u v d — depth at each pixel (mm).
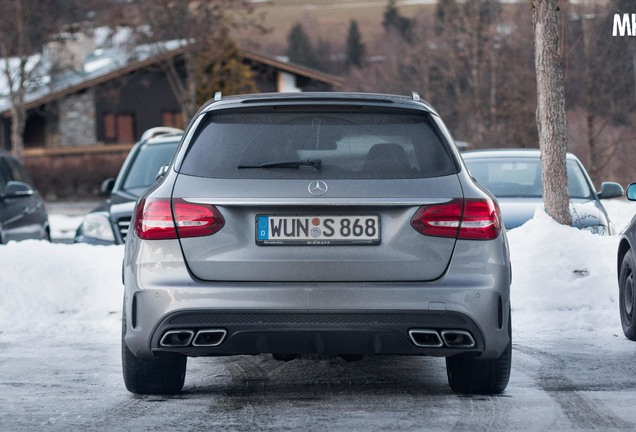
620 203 23266
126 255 9172
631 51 57500
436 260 8648
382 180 8695
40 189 79438
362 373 11031
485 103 73750
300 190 8602
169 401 9461
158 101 85938
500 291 8742
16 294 15773
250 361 11945
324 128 8992
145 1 62438
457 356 9430
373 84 101250
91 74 84812
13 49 74250
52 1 72500
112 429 8328
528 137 62531
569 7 57219
